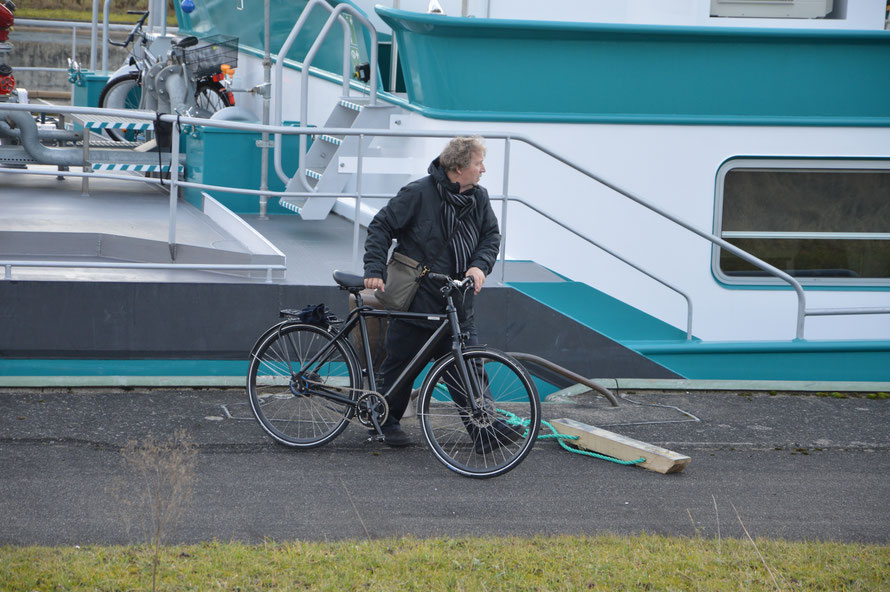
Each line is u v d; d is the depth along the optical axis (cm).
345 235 1695
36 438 1089
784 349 1501
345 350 1093
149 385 1272
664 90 1521
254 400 1123
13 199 1717
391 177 1681
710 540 909
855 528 968
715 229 1583
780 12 1611
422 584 776
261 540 870
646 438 1209
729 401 1382
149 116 1359
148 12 2569
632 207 1545
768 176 1602
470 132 1395
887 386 1450
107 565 780
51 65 4475
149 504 933
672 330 1568
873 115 1588
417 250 1059
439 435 1151
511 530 924
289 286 1308
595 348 1406
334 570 795
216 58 2002
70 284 1258
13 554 794
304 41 2072
